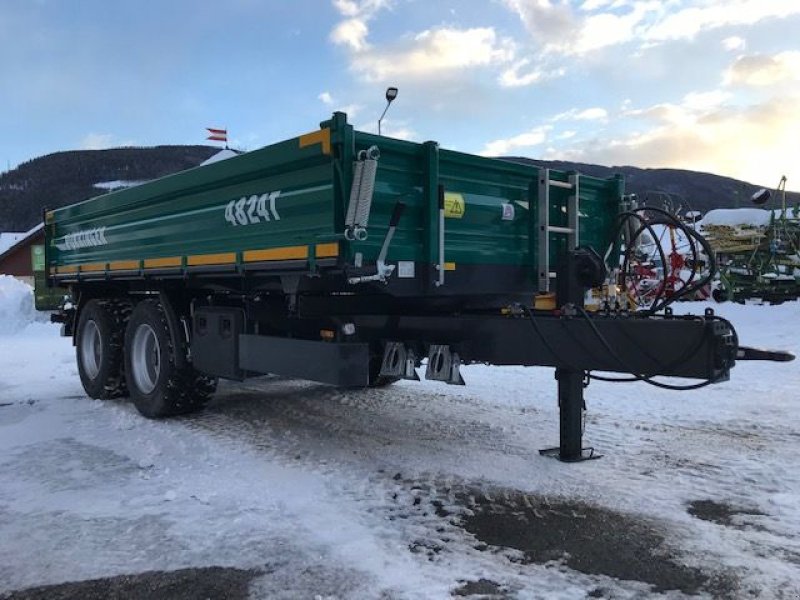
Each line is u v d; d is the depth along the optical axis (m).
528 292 5.12
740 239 17.41
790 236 16.97
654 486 4.34
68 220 8.41
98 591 3.10
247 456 5.14
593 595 2.98
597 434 5.63
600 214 5.69
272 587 3.09
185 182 5.84
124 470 4.88
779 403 6.74
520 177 5.05
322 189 4.32
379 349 4.91
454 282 4.59
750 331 12.09
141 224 6.73
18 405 7.47
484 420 6.24
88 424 6.41
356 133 4.12
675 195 6.17
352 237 3.93
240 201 5.18
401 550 3.46
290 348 4.98
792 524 3.72
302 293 4.80
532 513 3.94
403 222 4.35
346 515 3.93
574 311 4.29
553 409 6.71
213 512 4.00
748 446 5.21
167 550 3.50
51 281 8.93
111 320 7.48
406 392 7.70
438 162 4.45
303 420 6.34
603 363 4.09
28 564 3.38
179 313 6.41
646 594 2.99
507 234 4.97
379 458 5.04
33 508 4.13
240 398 7.48
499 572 3.21
